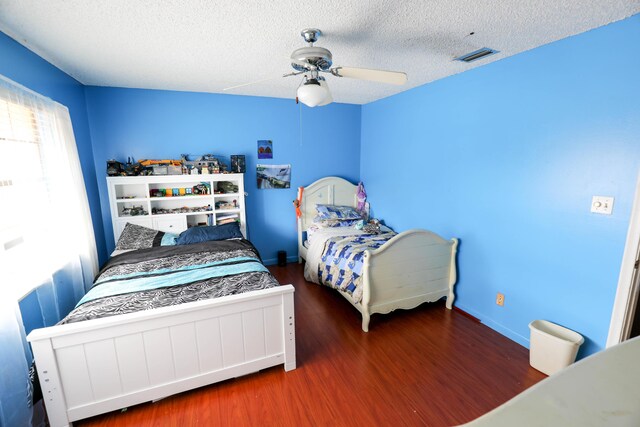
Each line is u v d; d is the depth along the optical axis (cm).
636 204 171
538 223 223
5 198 169
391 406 178
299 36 202
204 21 181
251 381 198
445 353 229
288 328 202
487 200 262
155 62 251
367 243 319
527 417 49
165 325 169
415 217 352
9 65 192
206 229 340
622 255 179
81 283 251
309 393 188
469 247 282
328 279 319
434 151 317
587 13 167
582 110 193
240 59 246
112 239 344
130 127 340
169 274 230
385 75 202
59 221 225
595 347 195
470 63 254
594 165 189
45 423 170
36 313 198
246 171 397
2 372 150
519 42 209
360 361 219
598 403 52
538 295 227
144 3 159
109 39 205
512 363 216
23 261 183
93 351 157
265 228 422
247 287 206
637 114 169
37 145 203
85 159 308
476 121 267
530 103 223
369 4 161
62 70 266
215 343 183
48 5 160
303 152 424
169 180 339
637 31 167
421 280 280
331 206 426
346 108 438
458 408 177
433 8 165
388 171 395
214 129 374
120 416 171
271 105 396
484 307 271
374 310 260
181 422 168
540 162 219
